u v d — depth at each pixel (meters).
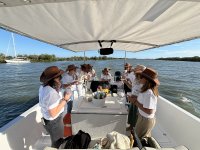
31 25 2.31
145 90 2.11
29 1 1.39
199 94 15.59
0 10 1.67
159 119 3.67
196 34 3.01
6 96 15.20
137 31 2.86
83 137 1.95
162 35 3.19
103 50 4.34
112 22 2.27
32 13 1.81
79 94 4.36
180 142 2.78
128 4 1.66
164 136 3.13
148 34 3.11
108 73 6.10
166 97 14.45
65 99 2.17
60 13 1.86
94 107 2.53
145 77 2.08
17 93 16.44
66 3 1.57
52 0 1.40
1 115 10.29
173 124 3.03
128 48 5.86
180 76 30.94
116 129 2.45
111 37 3.57
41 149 2.70
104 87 4.00
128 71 5.37
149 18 2.08
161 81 23.91
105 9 1.78
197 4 1.62
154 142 1.81
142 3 1.63
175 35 3.13
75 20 2.15
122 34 3.16
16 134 2.29
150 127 2.23
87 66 5.69
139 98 2.16
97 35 3.28
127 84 4.14
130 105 2.69
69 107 3.01
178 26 2.47
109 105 2.63
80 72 5.49
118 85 4.95
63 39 3.65
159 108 3.71
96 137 2.46
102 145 1.76
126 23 2.33
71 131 2.59
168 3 1.62
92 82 4.69
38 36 3.17
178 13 1.89
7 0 1.34
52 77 1.94
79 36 3.36
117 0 1.56
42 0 1.38
